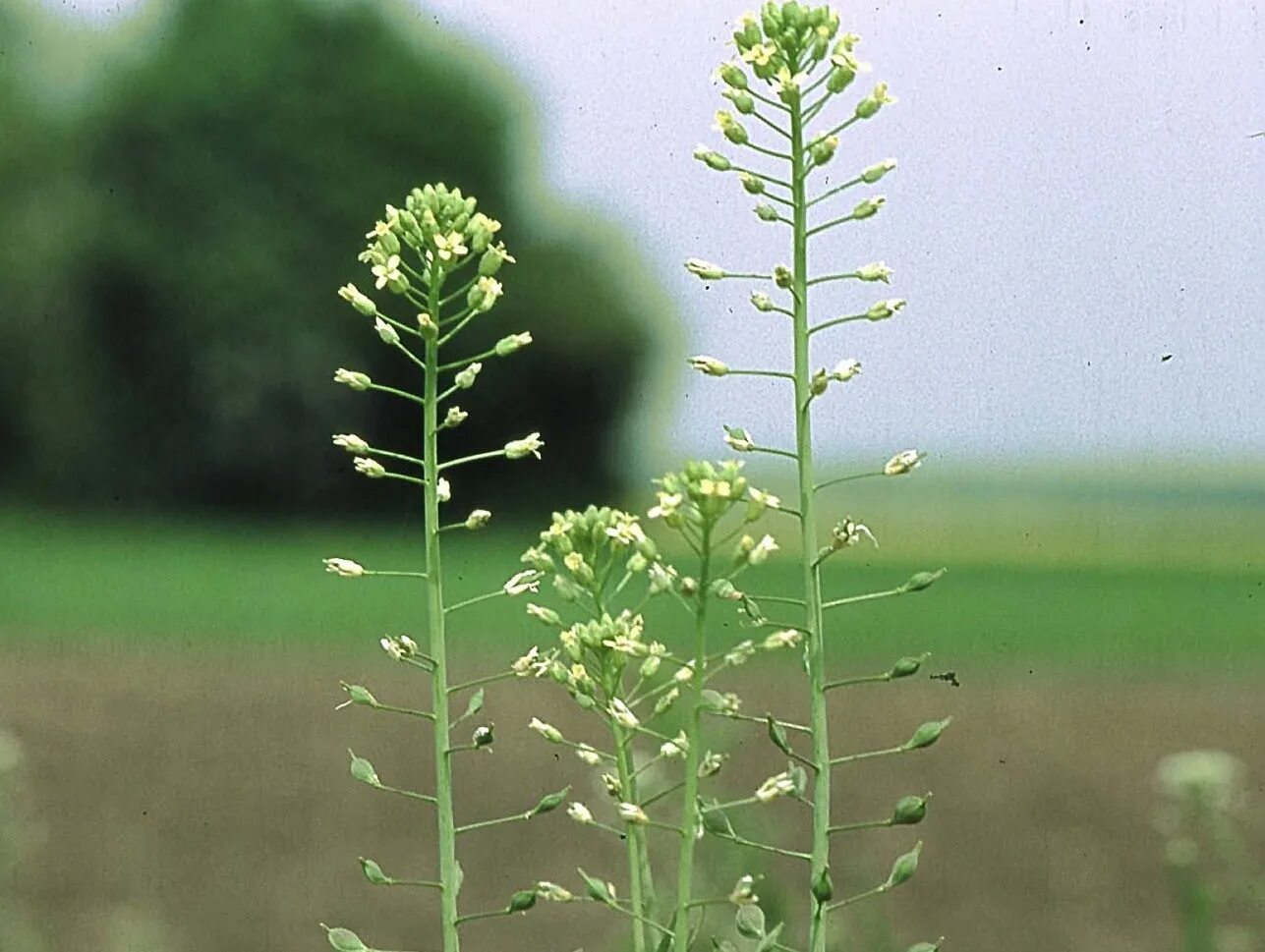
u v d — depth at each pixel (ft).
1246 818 30.19
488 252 11.73
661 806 18.54
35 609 93.61
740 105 11.02
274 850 38.34
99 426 139.13
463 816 39.65
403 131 144.15
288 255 140.67
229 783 45.32
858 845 34.32
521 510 128.36
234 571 110.93
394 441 133.39
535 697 50.72
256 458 136.56
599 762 10.98
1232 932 18.69
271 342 137.90
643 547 10.45
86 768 48.06
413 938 32.09
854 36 11.02
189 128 141.90
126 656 72.43
